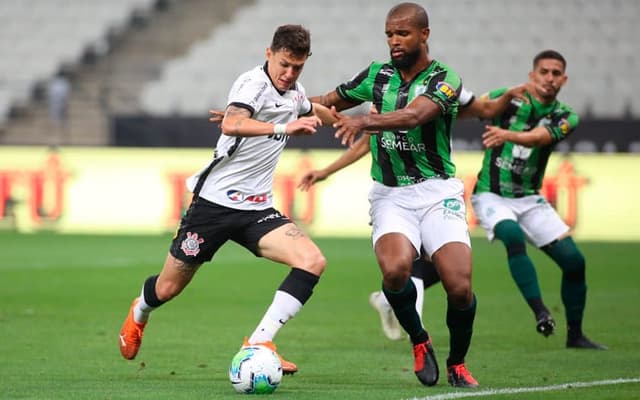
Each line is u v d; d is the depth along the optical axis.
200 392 22.25
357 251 60.72
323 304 41.62
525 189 32.88
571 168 67.62
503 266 54.50
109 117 73.88
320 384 24.05
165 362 27.83
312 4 90.25
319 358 28.83
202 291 45.03
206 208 23.75
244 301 41.94
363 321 37.06
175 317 37.41
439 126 24.09
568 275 30.86
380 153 24.69
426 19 23.98
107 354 29.11
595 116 79.38
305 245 23.39
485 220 32.59
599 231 67.75
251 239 23.84
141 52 88.94
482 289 46.16
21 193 70.75
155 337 32.66
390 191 24.77
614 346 31.19
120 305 40.25
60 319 36.47
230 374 22.11
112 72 86.69
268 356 21.92
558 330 34.81
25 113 84.75
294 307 22.89
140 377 25.20
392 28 23.84
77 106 85.00
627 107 82.31
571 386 23.20
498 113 29.67
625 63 85.81
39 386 23.41
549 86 32.16
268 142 23.31
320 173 28.08
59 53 88.00
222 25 89.31
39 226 70.62
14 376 25.28
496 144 30.45
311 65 85.88
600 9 88.88
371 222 25.19
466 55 86.44
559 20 88.25
